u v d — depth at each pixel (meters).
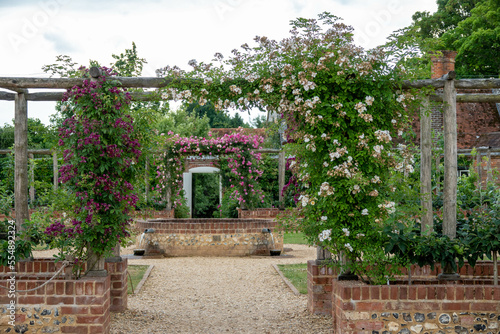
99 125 5.61
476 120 17.95
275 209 17.83
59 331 5.10
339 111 5.56
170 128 26.97
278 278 9.77
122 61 13.15
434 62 14.81
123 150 5.76
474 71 23.86
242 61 6.03
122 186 5.74
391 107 5.76
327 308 6.77
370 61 5.49
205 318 6.75
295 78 5.74
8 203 7.45
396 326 4.98
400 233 5.44
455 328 4.97
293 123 6.05
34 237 6.34
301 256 13.24
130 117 5.93
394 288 5.00
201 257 12.95
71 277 5.54
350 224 5.56
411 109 6.10
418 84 6.21
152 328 6.18
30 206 13.77
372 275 5.41
